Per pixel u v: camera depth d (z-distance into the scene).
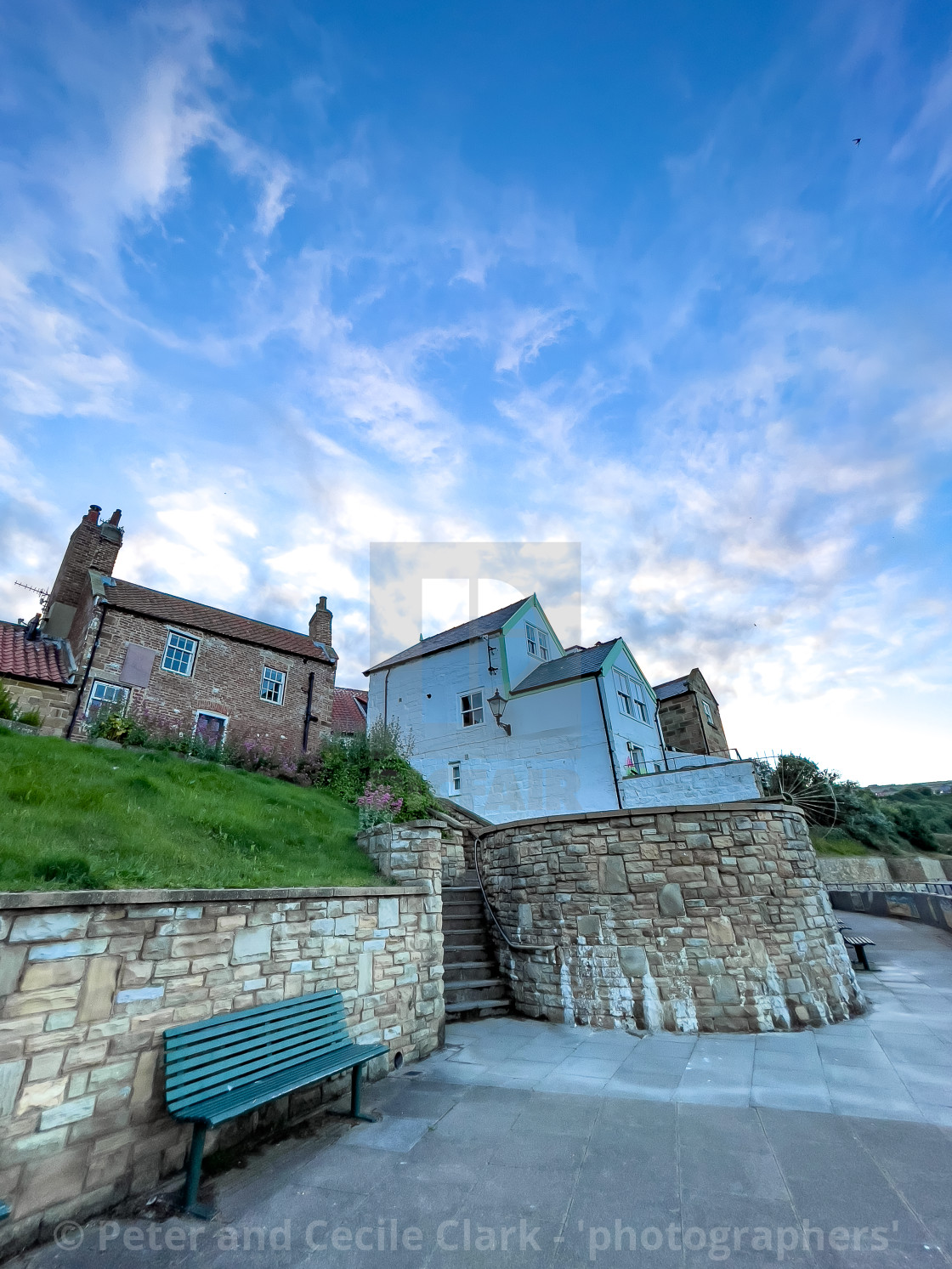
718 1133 4.20
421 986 6.37
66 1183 3.15
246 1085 3.92
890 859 23.00
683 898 7.47
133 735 11.95
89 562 17.28
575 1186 3.57
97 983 3.52
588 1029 7.11
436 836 7.15
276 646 18.94
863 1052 5.89
